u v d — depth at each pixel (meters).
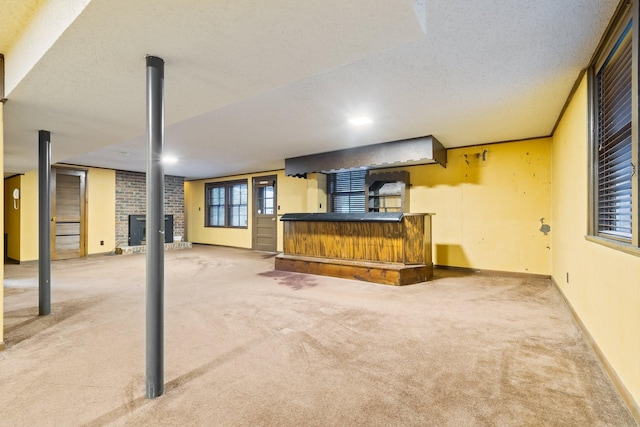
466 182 5.38
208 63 1.83
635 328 1.61
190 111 2.67
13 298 3.73
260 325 2.86
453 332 2.69
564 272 3.59
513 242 4.99
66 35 1.51
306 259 5.29
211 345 2.43
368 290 4.14
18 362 2.15
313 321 2.96
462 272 5.32
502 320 2.98
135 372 2.02
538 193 4.81
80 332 2.68
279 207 8.04
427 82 2.79
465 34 2.06
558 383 1.88
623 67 2.02
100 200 7.52
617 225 2.17
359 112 3.59
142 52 1.70
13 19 1.88
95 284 4.48
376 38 1.60
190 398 1.75
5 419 1.56
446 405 1.68
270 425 1.53
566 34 2.06
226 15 1.38
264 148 5.47
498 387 1.85
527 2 1.75
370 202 6.26
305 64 1.86
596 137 2.51
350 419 1.57
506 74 2.64
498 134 4.59
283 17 1.40
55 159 4.61
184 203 10.18
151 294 1.77
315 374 2.00
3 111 2.50
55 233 6.80
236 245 9.03
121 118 2.75
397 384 1.89
